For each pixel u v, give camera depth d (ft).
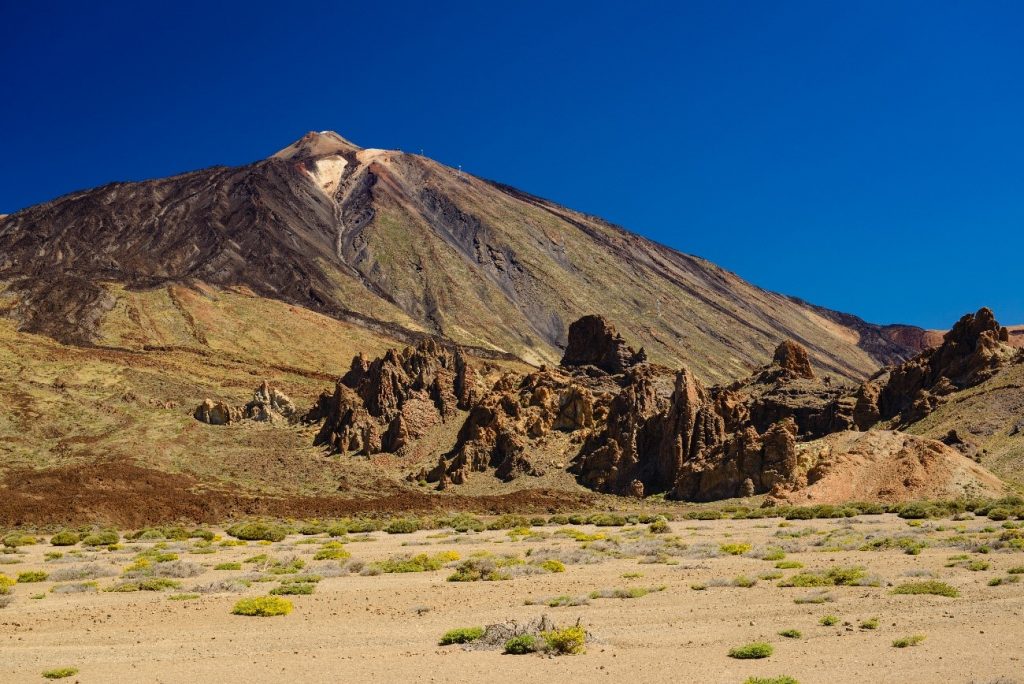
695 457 295.48
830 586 101.86
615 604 95.04
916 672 58.59
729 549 147.54
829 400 364.38
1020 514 197.06
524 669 65.00
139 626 89.04
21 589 119.55
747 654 66.23
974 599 86.07
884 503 241.55
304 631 84.94
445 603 100.32
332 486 312.50
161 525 246.27
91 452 317.22
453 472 315.17
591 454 313.53
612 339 434.71
